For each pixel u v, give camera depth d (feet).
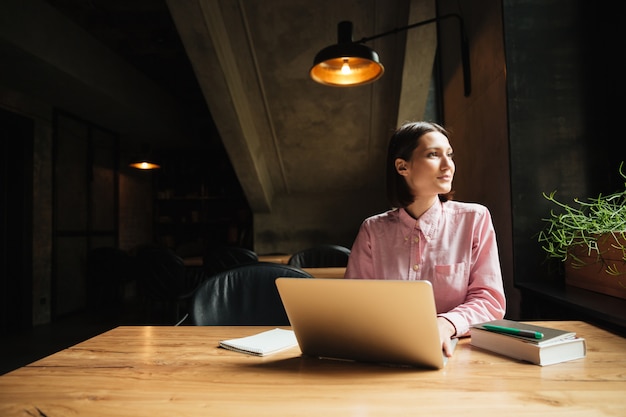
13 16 12.74
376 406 2.45
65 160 19.51
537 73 7.07
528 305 6.57
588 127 7.00
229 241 27.73
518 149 7.04
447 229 4.82
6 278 16.56
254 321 5.38
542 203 7.00
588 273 5.84
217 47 14.21
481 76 8.59
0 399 2.62
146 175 27.89
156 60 20.75
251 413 2.38
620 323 3.95
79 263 20.40
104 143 22.89
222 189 28.40
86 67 16.20
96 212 22.04
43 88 16.61
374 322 3.09
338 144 20.70
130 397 2.64
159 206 29.14
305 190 23.97
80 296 20.38
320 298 3.19
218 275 5.55
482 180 8.70
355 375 3.02
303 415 2.34
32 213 17.16
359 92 17.70
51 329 16.72
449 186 4.58
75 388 2.81
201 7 12.64
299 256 11.94
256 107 18.33
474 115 9.09
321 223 24.18
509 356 3.37
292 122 19.26
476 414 2.32
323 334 3.33
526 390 2.65
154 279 15.05
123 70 18.84
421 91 16.48
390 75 16.74
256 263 5.65
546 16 7.09
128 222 25.93
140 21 16.83
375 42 15.39
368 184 23.50
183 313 20.04
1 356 12.78
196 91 24.53
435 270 4.69
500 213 7.70
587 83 7.02
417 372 3.05
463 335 4.05
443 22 11.41
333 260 11.88
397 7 14.07
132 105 19.58
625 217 5.28
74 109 19.42
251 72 16.61
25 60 13.98
